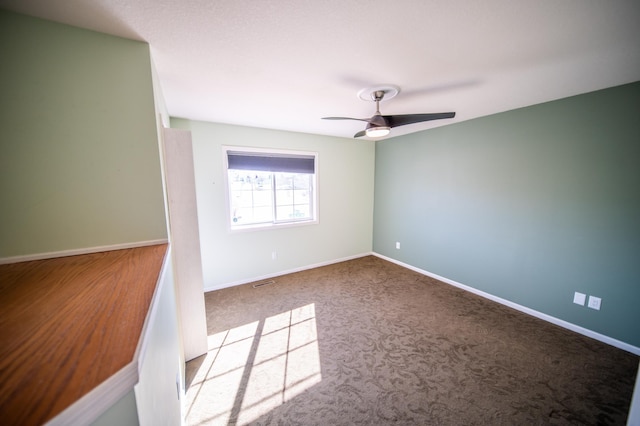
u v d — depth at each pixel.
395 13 1.12
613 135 2.05
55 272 0.93
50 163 1.12
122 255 1.16
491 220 2.96
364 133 2.43
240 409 1.56
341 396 1.65
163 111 2.01
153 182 1.33
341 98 2.24
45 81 1.09
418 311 2.75
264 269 3.71
